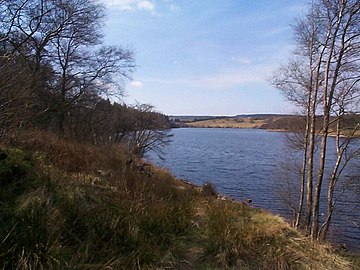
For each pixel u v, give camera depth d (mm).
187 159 41844
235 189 23875
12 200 3756
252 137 100125
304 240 5852
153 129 28500
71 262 3215
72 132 17047
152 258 3938
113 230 4066
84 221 4070
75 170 6535
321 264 5070
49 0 19484
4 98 5348
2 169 4180
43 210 3660
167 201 5969
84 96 22219
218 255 4445
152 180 8312
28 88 6164
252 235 5172
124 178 6625
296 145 19406
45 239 3273
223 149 57188
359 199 17188
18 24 18109
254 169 33625
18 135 6082
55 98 19516
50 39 20188
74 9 20938
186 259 4344
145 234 4406
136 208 4848
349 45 14172
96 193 5141
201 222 5578
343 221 16938
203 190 12094
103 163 8102
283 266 4605
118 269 3467
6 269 2865
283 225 6391
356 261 5562
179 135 110938
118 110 26625
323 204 19266
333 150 39500
